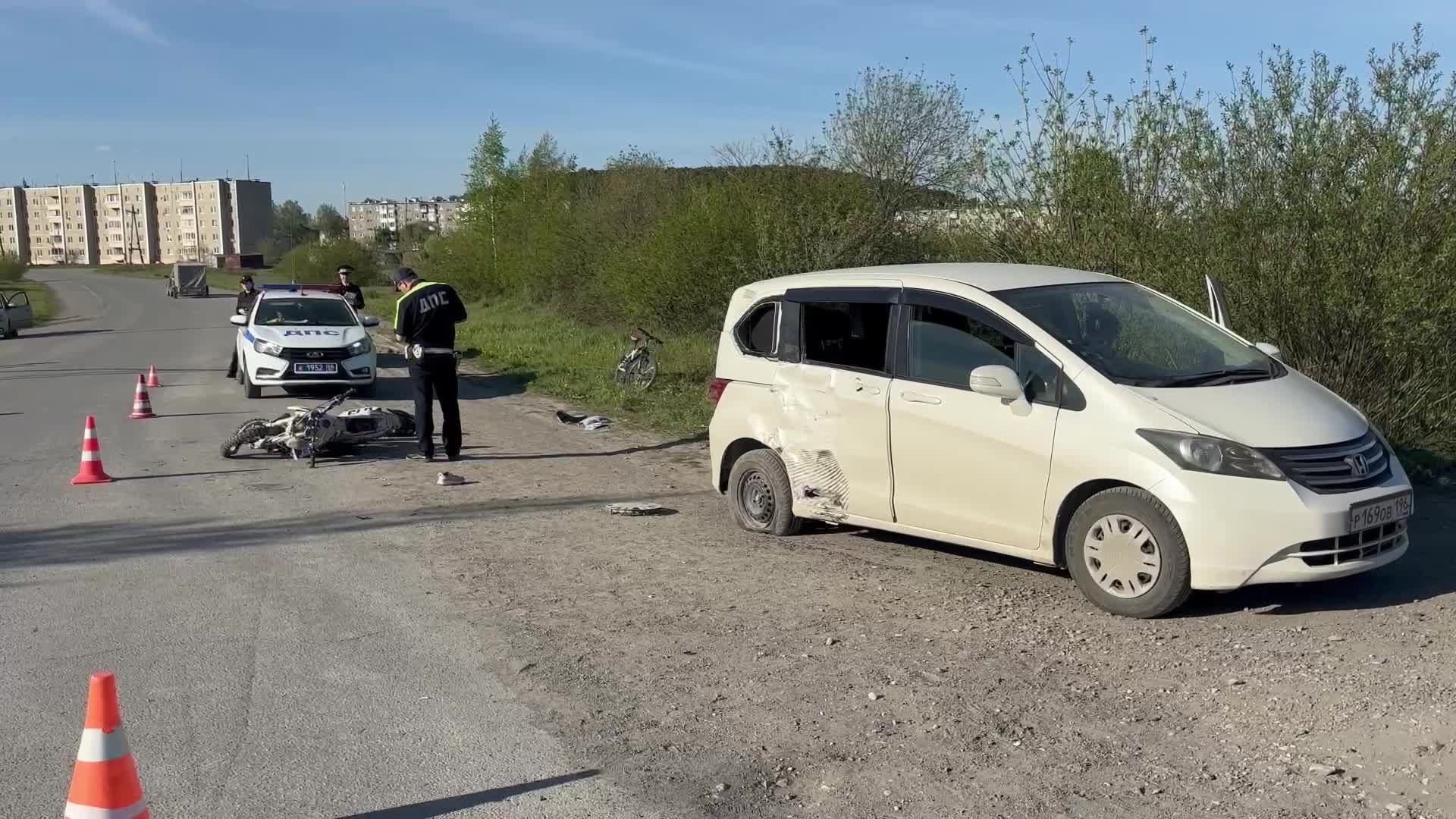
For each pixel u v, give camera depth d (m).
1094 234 10.64
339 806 4.00
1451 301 8.73
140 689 5.14
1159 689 4.81
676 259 22.45
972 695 4.84
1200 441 5.49
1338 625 5.48
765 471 7.74
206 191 169.25
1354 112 9.32
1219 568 5.43
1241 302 9.68
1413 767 3.97
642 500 9.31
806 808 3.91
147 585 6.84
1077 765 4.15
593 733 4.59
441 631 5.92
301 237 158.88
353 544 7.87
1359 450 5.67
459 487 10.01
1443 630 5.34
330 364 16.44
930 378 6.62
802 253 18.27
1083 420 5.88
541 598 6.47
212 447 12.30
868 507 7.00
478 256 43.53
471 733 4.61
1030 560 6.19
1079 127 10.88
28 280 99.88
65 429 13.74
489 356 23.80
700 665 5.32
